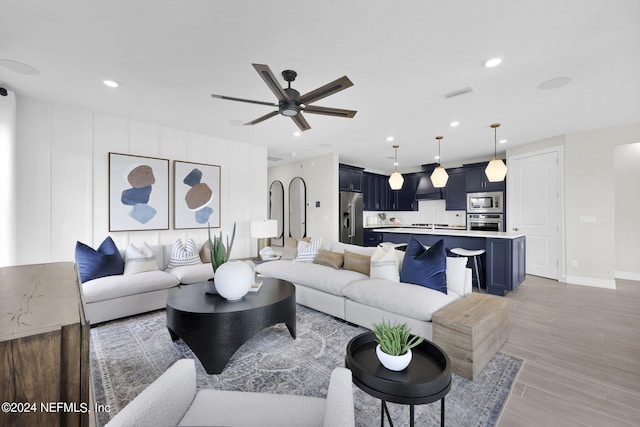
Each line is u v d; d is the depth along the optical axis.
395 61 2.38
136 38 2.06
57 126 3.28
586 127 4.24
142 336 2.63
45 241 3.20
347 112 2.54
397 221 8.50
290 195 7.04
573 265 4.61
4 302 0.89
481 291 4.20
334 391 0.95
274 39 2.08
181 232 4.28
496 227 6.15
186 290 2.76
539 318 3.09
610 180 4.26
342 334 2.69
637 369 2.08
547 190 4.94
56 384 0.64
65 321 0.70
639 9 1.76
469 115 3.66
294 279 3.44
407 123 3.98
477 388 1.86
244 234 5.02
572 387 1.87
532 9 1.78
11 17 1.82
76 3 1.71
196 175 4.38
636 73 2.58
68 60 2.34
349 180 6.72
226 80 2.69
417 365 1.36
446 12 1.81
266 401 1.11
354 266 3.37
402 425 1.55
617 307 3.44
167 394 0.97
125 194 3.73
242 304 2.32
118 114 3.59
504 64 2.43
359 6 1.76
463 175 6.72
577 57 2.31
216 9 1.78
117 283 2.96
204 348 2.07
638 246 5.00
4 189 2.80
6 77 2.62
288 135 4.58
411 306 2.32
